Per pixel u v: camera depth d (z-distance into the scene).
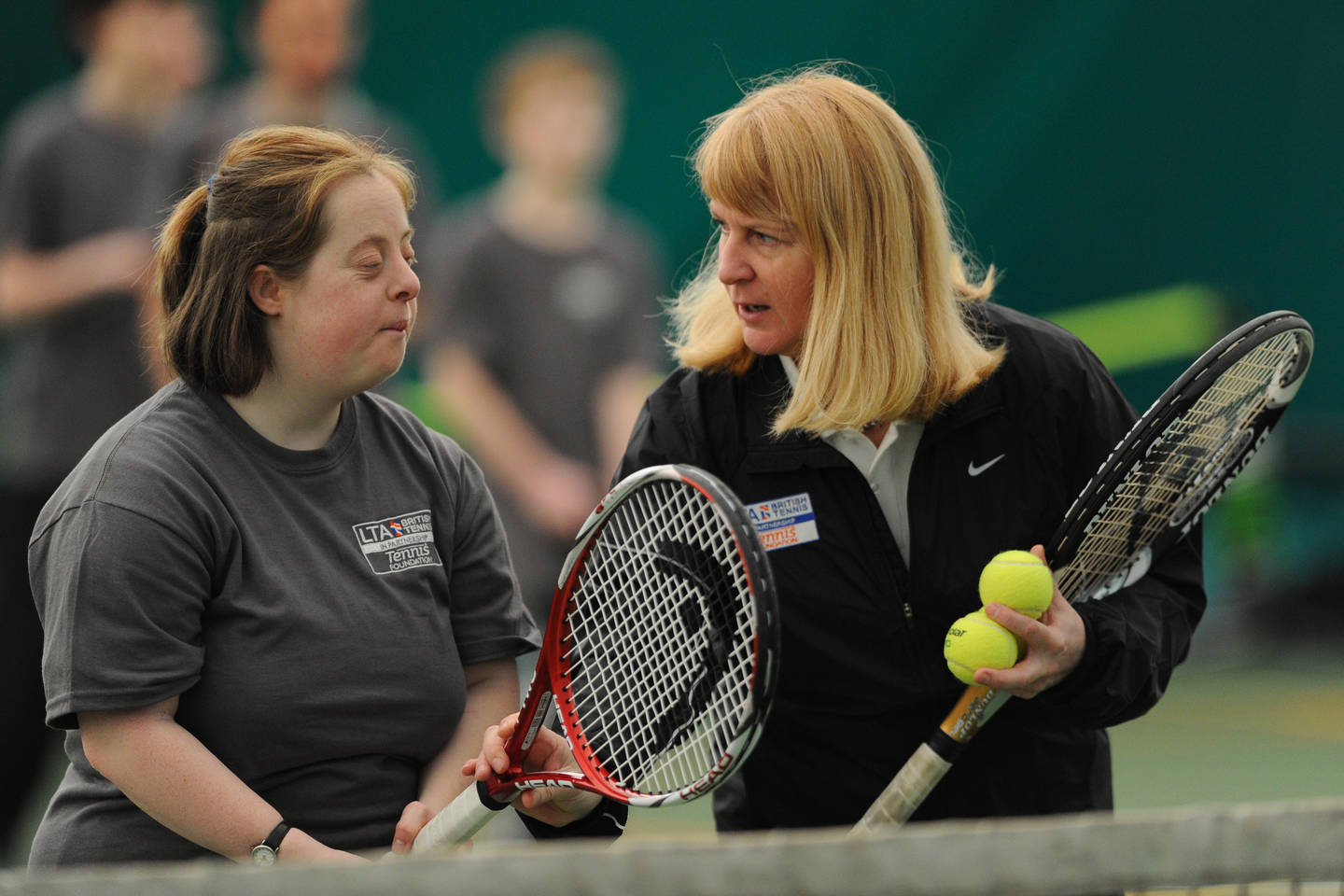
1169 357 28.59
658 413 8.51
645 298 18.02
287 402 7.54
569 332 17.31
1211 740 22.38
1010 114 27.89
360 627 7.48
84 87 17.27
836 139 7.67
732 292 8.00
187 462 7.29
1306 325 7.97
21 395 15.82
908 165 7.88
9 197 16.03
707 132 8.44
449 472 8.18
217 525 7.25
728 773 6.66
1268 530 28.41
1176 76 28.14
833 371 7.76
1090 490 7.69
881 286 7.75
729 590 6.90
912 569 8.10
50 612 7.16
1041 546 7.71
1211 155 28.77
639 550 7.29
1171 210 29.12
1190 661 27.67
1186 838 5.35
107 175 16.08
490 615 8.23
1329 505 30.09
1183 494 8.32
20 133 16.41
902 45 27.25
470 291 17.31
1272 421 8.49
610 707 7.39
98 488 7.15
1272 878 5.43
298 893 5.02
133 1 15.97
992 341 8.32
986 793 8.20
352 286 7.34
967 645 7.54
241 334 7.36
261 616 7.28
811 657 8.20
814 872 5.17
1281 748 21.81
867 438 8.09
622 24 27.62
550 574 17.06
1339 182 28.92
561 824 7.91
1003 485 8.14
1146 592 8.34
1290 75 28.31
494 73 28.06
